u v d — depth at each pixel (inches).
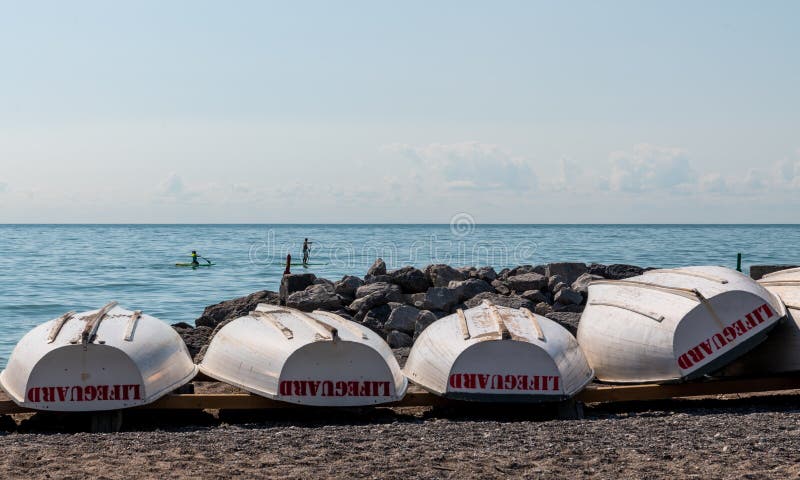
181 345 370.0
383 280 699.4
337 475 240.7
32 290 1246.3
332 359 330.0
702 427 301.7
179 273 1615.4
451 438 289.3
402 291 698.8
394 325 554.9
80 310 997.8
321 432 301.1
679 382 346.9
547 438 287.6
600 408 359.6
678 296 362.6
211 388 402.3
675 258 2022.6
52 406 316.8
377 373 331.0
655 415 336.8
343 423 332.2
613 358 367.2
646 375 354.9
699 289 362.3
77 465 248.8
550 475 241.4
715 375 389.4
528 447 274.2
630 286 391.2
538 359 331.6
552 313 554.3
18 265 1866.4
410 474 242.4
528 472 244.7
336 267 1790.1
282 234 5206.7
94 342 318.7
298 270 1685.5
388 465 251.8
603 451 267.6
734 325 350.9
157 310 1008.9
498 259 2021.4
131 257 2223.2
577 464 252.8
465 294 634.2
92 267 1793.8
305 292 647.8
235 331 367.2
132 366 321.7
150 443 281.6
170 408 330.3
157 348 339.9
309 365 329.7
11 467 245.9
